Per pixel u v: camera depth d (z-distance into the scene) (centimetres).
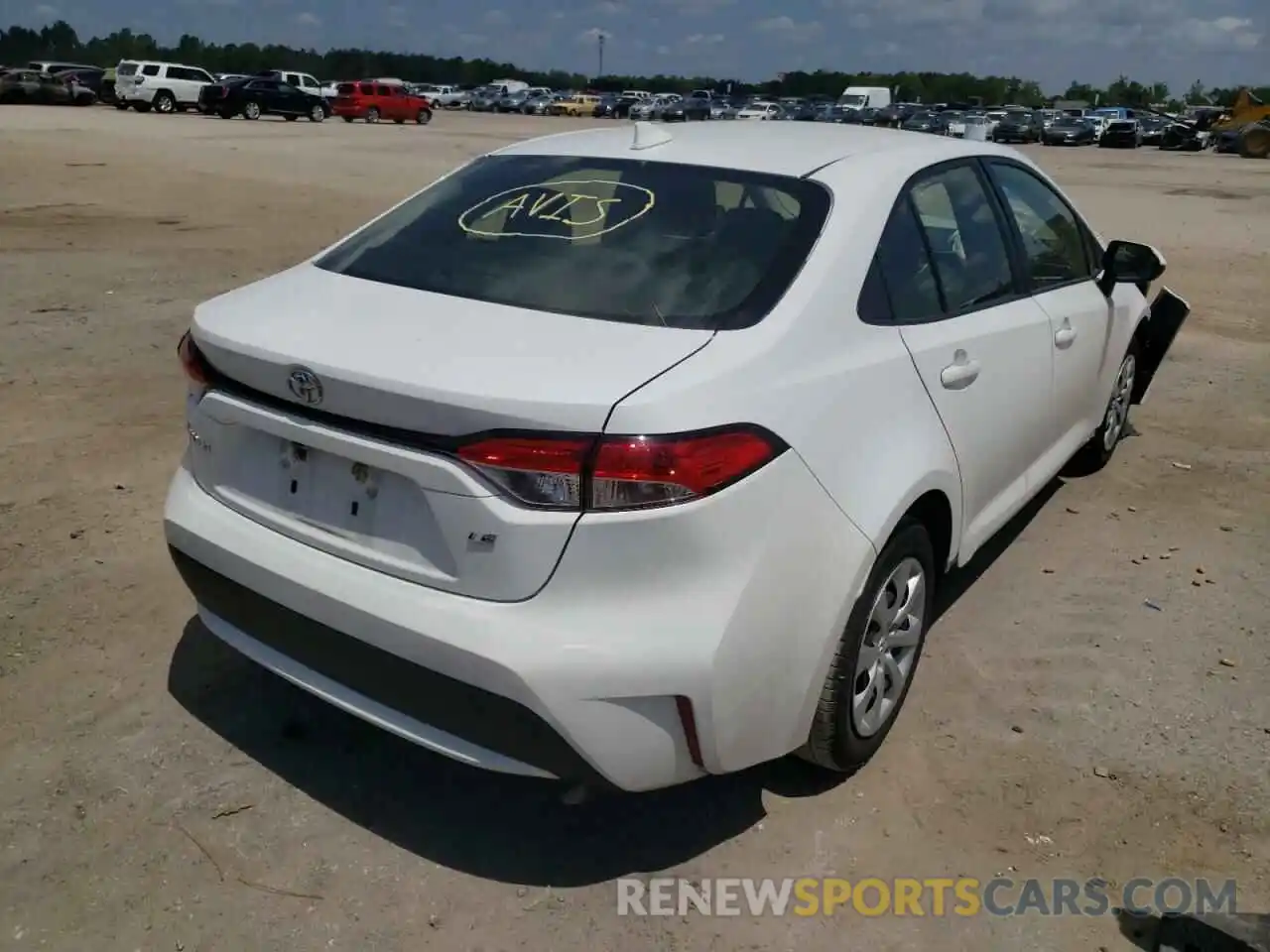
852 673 298
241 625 294
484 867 286
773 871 288
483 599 248
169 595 410
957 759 334
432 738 262
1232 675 384
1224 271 1188
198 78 4203
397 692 262
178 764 319
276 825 297
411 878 282
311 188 1736
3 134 2570
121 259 1056
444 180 372
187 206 1466
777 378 268
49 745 324
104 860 283
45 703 343
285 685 358
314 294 305
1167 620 421
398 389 247
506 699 244
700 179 329
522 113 6438
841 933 270
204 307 308
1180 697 370
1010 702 364
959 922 274
